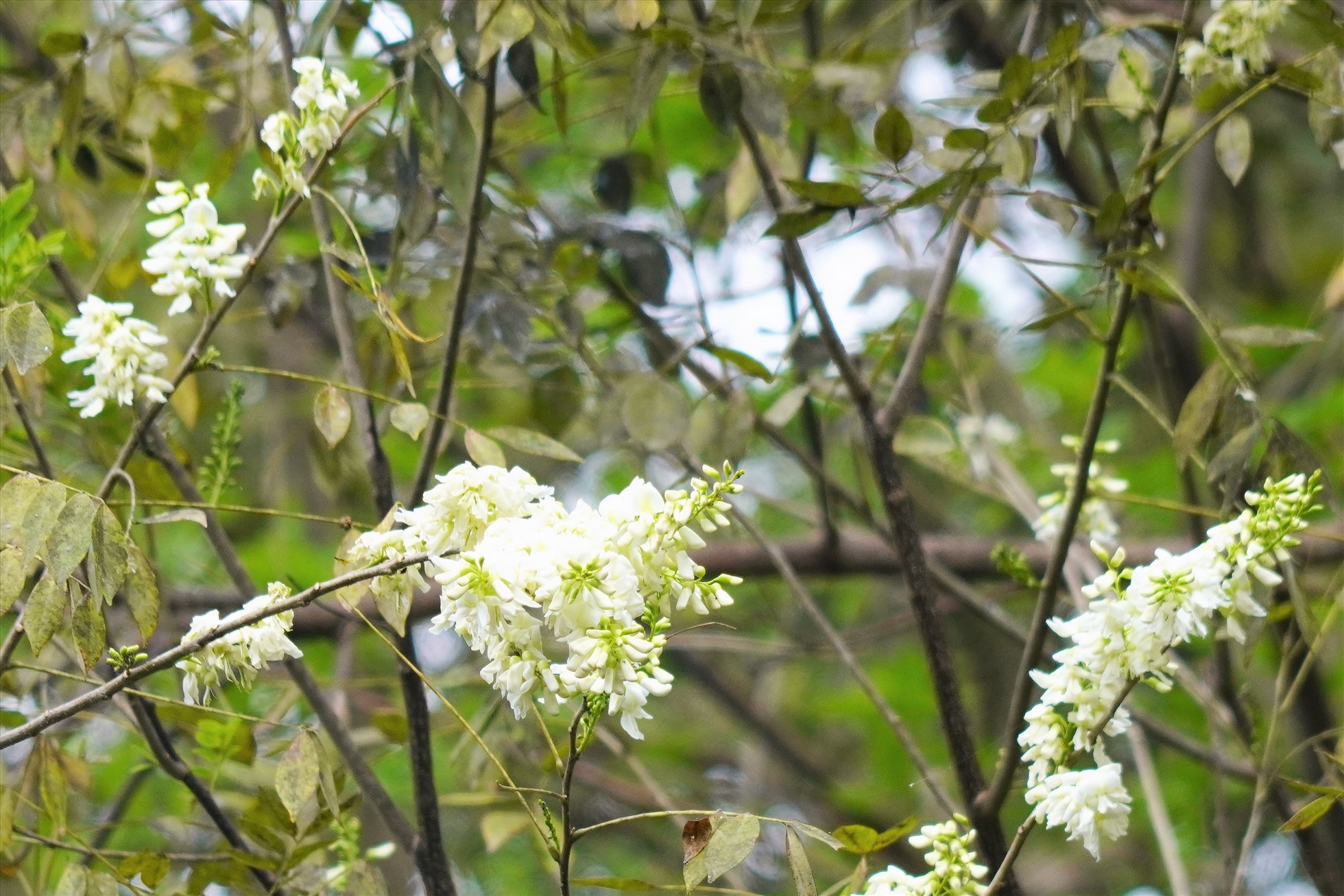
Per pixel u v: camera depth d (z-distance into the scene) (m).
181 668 2.20
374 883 2.32
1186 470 2.48
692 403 2.56
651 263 2.59
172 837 2.47
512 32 2.32
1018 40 2.98
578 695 2.14
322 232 2.41
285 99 2.56
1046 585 2.35
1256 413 2.31
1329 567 2.61
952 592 2.64
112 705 2.46
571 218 2.66
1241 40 2.31
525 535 2.13
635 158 2.66
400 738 2.44
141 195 2.46
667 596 2.14
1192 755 2.60
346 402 2.28
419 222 2.37
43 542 2.18
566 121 2.44
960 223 2.45
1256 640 2.27
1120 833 2.16
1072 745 2.18
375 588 2.19
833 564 2.82
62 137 2.50
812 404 2.64
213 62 2.75
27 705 2.43
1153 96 2.55
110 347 2.21
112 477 2.23
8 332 2.20
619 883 2.20
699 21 2.46
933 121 2.52
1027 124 2.35
